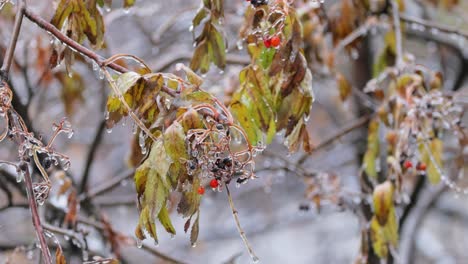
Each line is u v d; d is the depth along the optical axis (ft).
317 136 21.77
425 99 9.86
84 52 6.63
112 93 6.58
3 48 13.09
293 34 7.32
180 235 25.03
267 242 28.32
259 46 7.59
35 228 6.10
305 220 24.25
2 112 6.23
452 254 26.86
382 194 9.89
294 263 27.53
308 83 7.41
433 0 15.78
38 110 14.93
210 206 25.99
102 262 7.52
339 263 27.22
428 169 10.29
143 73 6.79
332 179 13.28
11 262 11.57
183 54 14.06
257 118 7.45
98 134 14.30
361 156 15.69
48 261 6.00
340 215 27.30
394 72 10.97
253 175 6.55
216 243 26.71
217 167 6.36
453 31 12.75
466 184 22.35
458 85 15.99
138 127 6.74
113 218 22.21
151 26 19.25
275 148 18.28
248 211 25.75
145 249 12.80
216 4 7.95
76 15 7.52
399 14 12.85
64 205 12.35
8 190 12.66
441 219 26.94
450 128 10.69
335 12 13.16
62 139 19.45
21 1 6.68
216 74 14.52
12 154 14.65
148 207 6.22
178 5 17.94
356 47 13.82
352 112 16.15
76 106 17.46
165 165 6.17
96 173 22.26
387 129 11.29
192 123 6.27
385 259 10.28
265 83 7.48
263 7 7.43
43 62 13.08
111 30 19.20
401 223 14.69
